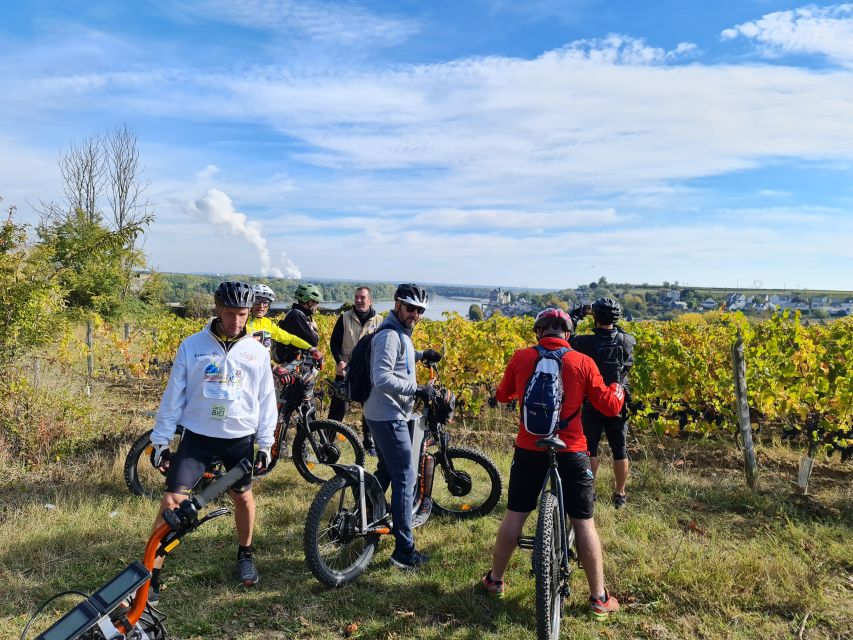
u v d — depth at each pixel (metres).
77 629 2.14
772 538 4.44
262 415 3.60
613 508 5.06
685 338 9.42
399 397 3.86
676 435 8.02
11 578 3.70
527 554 4.14
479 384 9.30
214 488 2.66
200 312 26.94
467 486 4.73
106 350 12.49
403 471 3.91
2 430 6.22
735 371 5.62
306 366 5.66
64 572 3.84
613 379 4.64
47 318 6.60
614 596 3.65
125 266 20.81
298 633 3.27
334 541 3.84
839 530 4.57
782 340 8.07
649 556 4.05
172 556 4.09
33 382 6.90
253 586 3.72
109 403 8.95
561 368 3.32
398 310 3.91
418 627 3.31
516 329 10.55
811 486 5.81
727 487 5.61
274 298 5.54
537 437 3.31
